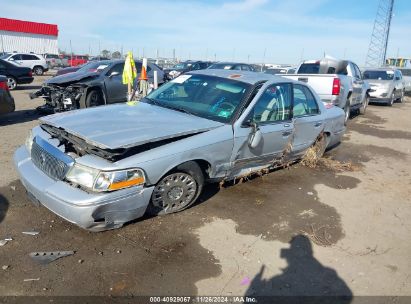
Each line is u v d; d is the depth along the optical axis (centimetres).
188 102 471
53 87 918
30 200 407
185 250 336
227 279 301
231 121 428
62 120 393
